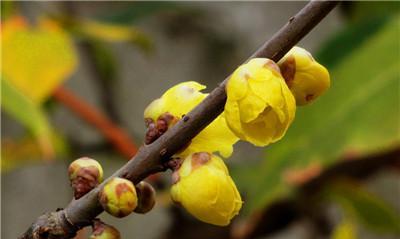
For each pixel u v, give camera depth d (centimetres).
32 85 52
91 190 35
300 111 55
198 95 36
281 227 67
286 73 34
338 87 55
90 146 73
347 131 54
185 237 73
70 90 78
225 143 36
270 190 54
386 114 53
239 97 33
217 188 34
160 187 68
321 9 33
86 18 77
